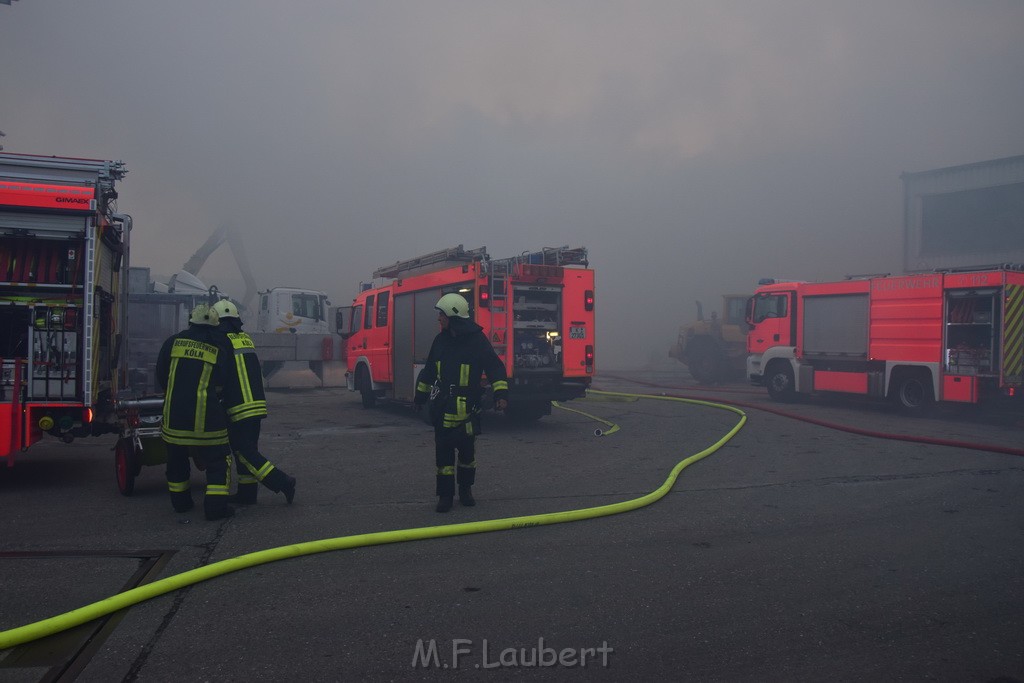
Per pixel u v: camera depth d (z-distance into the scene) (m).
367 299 13.53
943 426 11.52
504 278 10.19
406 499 5.99
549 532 5.05
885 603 3.76
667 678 2.92
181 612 3.53
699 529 5.16
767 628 3.43
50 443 9.27
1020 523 5.37
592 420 11.80
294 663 3.00
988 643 3.29
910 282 13.23
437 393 5.59
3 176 6.59
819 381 14.84
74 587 3.83
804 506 5.87
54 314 6.41
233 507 5.68
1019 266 12.34
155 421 6.10
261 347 18.00
